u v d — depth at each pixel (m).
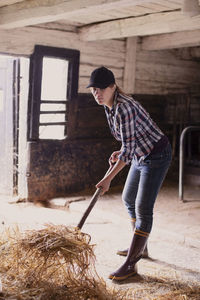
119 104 2.98
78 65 6.07
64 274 2.82
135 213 3.54
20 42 5.45
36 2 4.43
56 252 2.66
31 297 2.53
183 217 4.93
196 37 5.86
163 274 3.35
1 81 5.97
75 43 6.03
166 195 5.99
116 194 6.13
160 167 3.22
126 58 6.66
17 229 3.26
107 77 2.95
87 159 6.30
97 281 2.90
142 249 3.24
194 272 3.43
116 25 5.57
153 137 3.18
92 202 3.01
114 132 3.24
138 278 3.24
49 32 5.72
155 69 7.13
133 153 3.11
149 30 5.21
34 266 2.80
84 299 2.69
